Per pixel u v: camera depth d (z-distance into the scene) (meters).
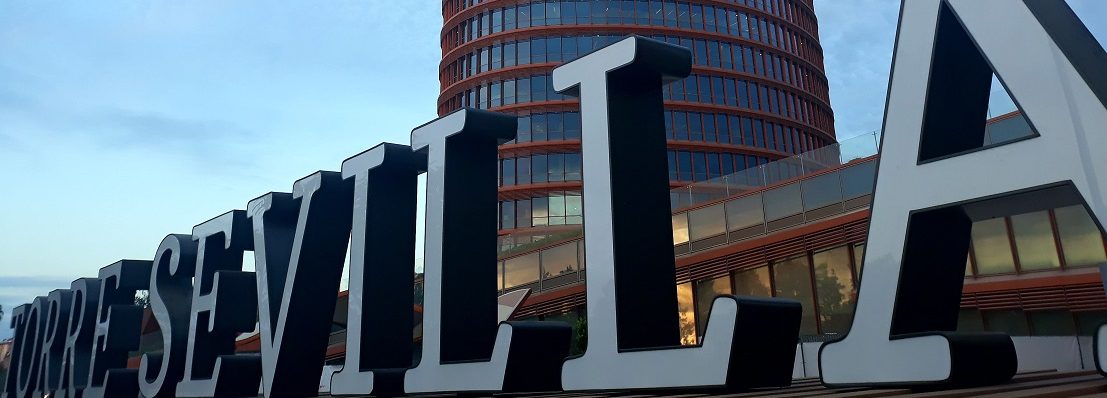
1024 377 7.11
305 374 11.22
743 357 6.48
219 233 14.08
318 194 11.62
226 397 12.31
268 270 12.06
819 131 65.00
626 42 7.88
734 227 24.92
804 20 69.75
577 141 56.12
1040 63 5.29
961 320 19.89
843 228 21.03
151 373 15.21
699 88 60.59
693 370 6.66
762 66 63.66
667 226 7.96
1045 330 17.89
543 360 8.41
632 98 8.17
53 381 19.31
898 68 6.14
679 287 26.55
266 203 12.54
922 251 5.85
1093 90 4.96
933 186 5.70
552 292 28.52
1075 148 4.98
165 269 15.63
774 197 23.75
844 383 6.00
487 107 60.09
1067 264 17.61
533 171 56.94
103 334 16.81
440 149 9.70
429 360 9.09
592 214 7.79
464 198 9.55
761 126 61.38
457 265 9.27
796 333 7.04
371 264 10.38
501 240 34.59
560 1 61.62
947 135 6.01
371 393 9.53
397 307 10.52
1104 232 4.74
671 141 57.94
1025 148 5.23
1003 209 5.65
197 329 13.55
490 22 62.97
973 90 6.24
